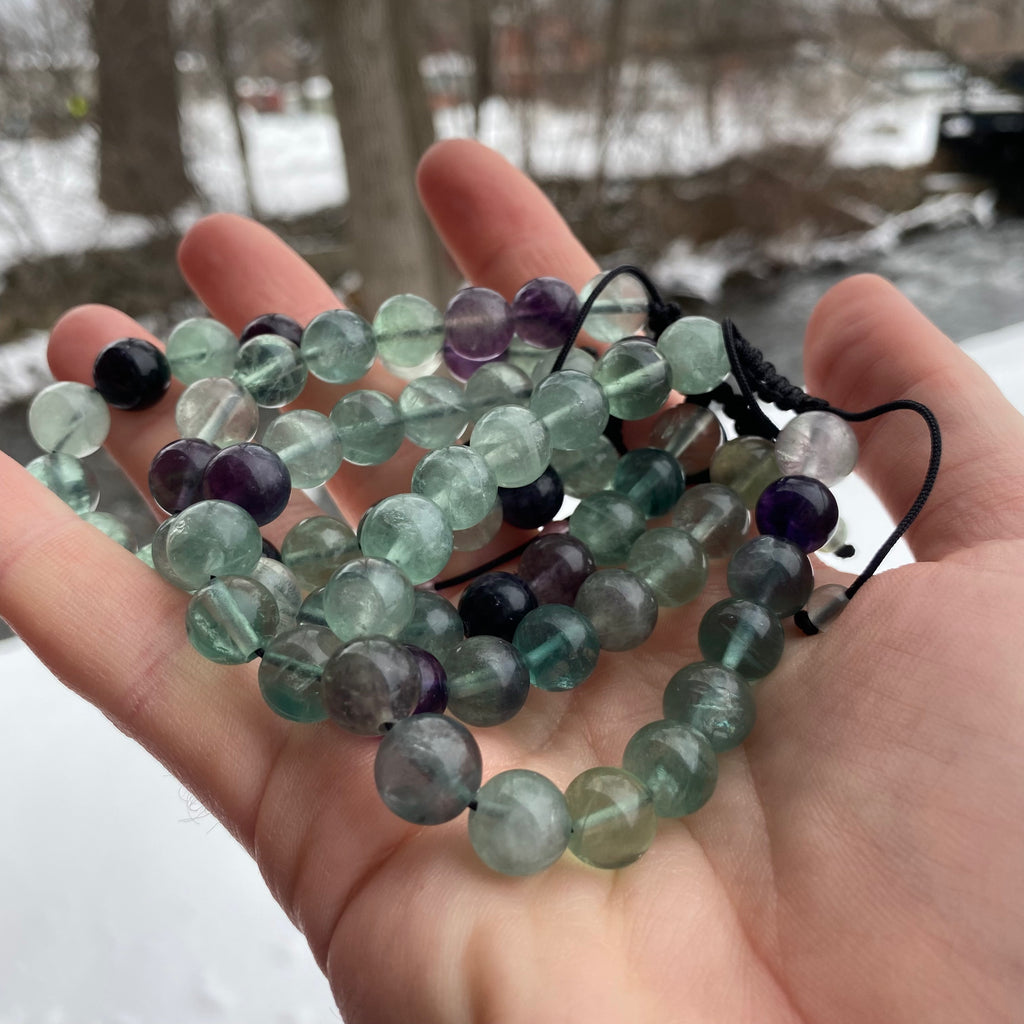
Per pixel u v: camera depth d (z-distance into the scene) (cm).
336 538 12
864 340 13
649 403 13
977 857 9
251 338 14
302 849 10
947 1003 8
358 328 13
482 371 13
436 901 9
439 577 14
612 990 8
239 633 10
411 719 9
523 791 9
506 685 10
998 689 9
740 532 12
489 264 17
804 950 9
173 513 12
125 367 13
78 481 13
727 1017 8
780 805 10
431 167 16
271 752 10
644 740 10
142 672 10
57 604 11
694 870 10
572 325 13
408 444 15
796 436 12
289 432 12
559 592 12
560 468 13
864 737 10
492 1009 8
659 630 12
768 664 11
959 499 12
